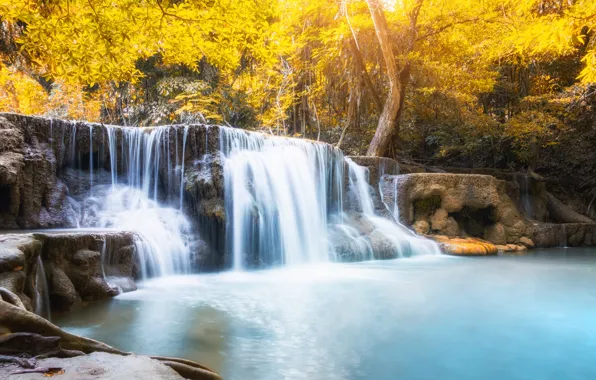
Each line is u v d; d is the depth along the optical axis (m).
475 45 17.09
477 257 11.75
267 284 7.77
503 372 3.98
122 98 18.50
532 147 18.95
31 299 4.82
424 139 21.14
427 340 4.81
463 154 20.45
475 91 18.69
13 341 2.83
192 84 16.89
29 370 2.58
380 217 12.90
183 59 6.71
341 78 17.17
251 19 5.97
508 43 13.86
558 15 7.83
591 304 6.53
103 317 5.41
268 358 4.16
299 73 17.98
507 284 8.02
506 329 5.26
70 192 9.01
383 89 18.67
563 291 7.45
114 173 9.84
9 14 5.62
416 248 11.89
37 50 5.90
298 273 9.02
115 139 9.87
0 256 4.27
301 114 19.03
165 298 6.51
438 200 13.43
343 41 16.00
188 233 9.02
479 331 5.16
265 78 18.67
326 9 16.48
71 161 9.37
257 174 10.30
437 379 3.79
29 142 8.58
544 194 17.84
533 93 20.27
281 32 8.34
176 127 9.87
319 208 11.76
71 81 6.24
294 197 11.03
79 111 17.16
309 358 4.20
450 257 11.62
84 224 8.47
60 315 5.49
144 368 2.73
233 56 6.38
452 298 6.85
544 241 14.53
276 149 11.20
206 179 9.30
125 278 6.95
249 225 9.71
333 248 10.70
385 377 3.80
